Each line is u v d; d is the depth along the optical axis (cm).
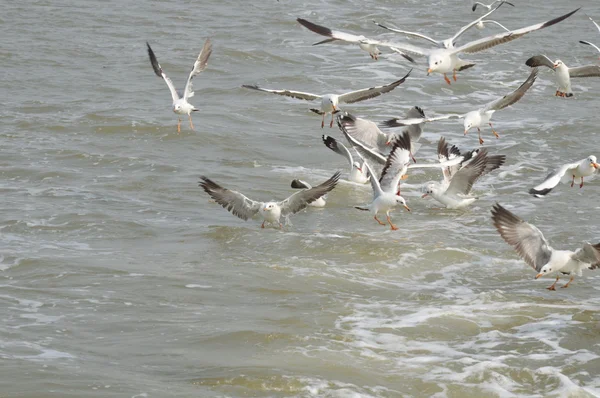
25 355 1229
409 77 3306
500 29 4178
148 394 1126
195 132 2548
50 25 4091
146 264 1611
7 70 3288
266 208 1778
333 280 1550
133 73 3353
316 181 2178
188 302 1440
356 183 2152
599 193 2061
